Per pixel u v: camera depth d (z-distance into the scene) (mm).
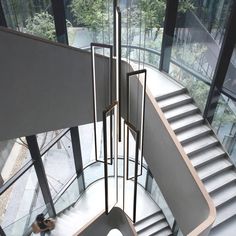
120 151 8367
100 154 8398
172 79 7094
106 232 6824
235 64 5492
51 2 5715
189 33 6348
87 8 6238
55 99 5297
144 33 6871
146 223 7898
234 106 5715
